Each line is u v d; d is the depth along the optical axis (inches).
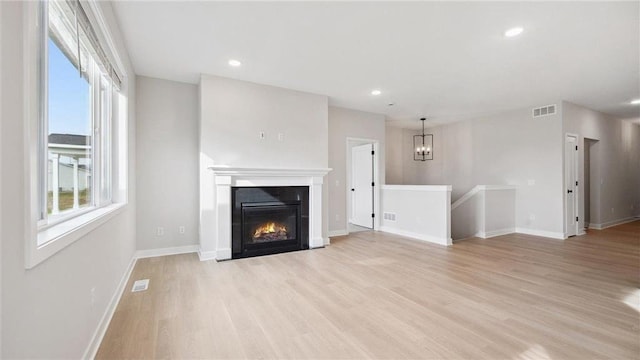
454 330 87.0
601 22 108.2
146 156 163.8
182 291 116.3
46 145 59.7
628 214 294.0
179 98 172.4
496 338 82.7
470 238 223.8
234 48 130.4
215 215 162.2
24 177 41.8
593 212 259.8
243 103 170.9
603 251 180.5
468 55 137.6
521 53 135.1
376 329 87.7
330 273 138.9
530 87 184.2
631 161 297.6
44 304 48.6
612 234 232.7
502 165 253.6
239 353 75.9
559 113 217.6
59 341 54.6
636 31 114.6
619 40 122.0
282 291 116.5
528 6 98.9
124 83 126.6
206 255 160.4
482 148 269.6
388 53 135.3
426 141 325.4
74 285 62.4
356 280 129.3
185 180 173.5
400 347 78.5
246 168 163.9
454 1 96.4
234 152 168.1
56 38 67.0
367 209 268.4
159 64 147.5
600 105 231.6
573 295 112.6
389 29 114.2
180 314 96.9
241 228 167.6
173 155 170.4
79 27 73.2
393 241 211.3
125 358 73.7
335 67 152.2
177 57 139.3
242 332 85.9
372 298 110.0
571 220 226.1
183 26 111.9
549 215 223.9
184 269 143.6
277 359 73.5
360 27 112.9
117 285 107.6
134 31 115.0
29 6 43.0
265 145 177.2
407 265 151.9
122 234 117.3
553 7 99.3
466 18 106.6
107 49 100.5
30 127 42.9
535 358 73.5
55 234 54.7
